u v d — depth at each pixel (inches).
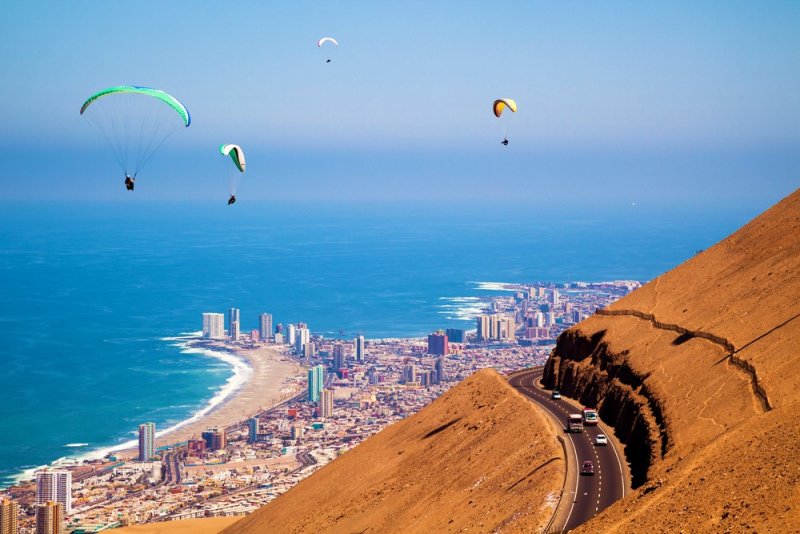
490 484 3068.4
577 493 2642.7
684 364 3393.2
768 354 2987.2
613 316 4480.8
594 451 3129.9
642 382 3494.1
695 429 2709.2
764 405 2591.0
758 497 1820.9
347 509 3764.8
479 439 3693.4
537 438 3289.9
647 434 2974.9
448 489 3299.7
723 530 1756.9
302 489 4478.3
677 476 2209.6
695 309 3959.2
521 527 2470.5
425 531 2933.1
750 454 2086.6
